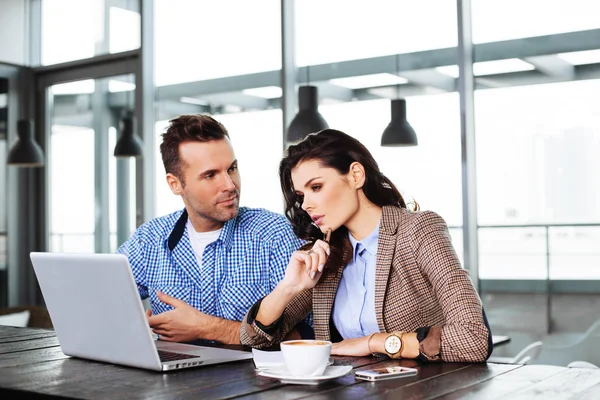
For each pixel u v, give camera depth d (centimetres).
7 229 641
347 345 173
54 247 643
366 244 187
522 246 435
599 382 139
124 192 596
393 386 137
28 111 652
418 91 462
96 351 168
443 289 170
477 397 126
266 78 523
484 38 447
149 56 583
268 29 523
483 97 446
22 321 470
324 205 182
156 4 581
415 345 164
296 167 184
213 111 547
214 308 225
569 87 422
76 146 629
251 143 526
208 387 138
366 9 484
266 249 225
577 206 420
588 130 417
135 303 150
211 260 225
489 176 443
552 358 428
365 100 481
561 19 425
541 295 430
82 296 163
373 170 186
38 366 165
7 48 639
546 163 428
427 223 179
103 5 609
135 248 235
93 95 618
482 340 160
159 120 581
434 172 453
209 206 219
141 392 135
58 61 639
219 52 547
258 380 145
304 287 183
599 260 415
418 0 465
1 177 639
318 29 502
